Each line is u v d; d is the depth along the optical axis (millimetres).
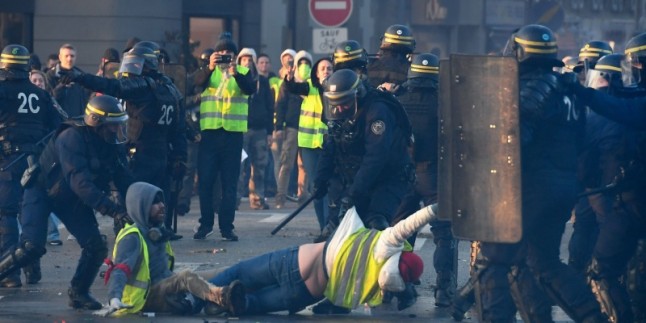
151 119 32969
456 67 21719
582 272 27406
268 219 46375
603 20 91688
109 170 26781
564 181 22359
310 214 48719
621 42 92812
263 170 50938
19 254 27484
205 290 25156
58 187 26828
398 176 26672
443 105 22797
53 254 35969
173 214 42531
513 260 22609
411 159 27766
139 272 25422
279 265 25266
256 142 50781
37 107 31578
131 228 25438
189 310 25484
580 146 23500
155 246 25719
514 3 81250
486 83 21641
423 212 24047
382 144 26094
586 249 28312
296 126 51188
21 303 27281
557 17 78500
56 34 68188
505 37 82125
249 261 25625
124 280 25125
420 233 39812
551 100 22094
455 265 27906
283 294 25266
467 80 21703
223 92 39281
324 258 24922
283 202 51844
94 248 26578
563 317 26094
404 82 30844
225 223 39281
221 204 39344
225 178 39375
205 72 39312
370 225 26094
